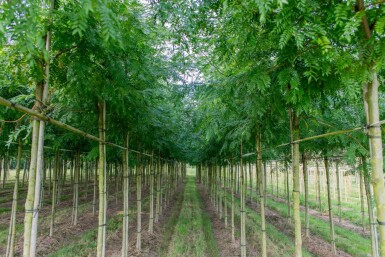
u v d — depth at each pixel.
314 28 1.80
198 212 11.99
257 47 2.53
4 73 2.79
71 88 3.15
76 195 9.25
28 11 1.31
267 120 3.88
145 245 7.50
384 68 2.20
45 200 13.73
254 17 2.20
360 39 1.95
